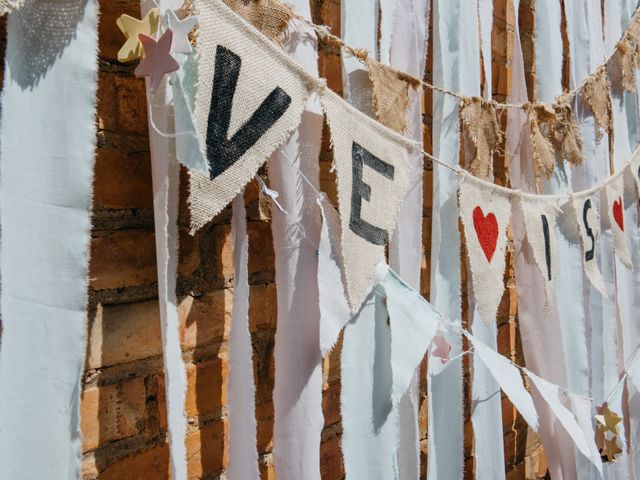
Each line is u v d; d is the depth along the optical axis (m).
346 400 0.73
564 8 1.30
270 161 0.69
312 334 0.70
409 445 0.85
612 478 1.30
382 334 0.77
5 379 0.45
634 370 1.27
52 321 0.47
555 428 1.14
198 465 0.72
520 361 1.31
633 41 1.41
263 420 0.80
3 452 0.45
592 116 1.28
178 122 0.52
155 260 0.67
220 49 0.54
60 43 0.46
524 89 1.11
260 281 0.80
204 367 0.73
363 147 0.70
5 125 0.44
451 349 0.92
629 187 1.42
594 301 1.31
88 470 0.61
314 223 0.70
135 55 0.49
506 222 0.95
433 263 0.92
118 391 0.63
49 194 0.46
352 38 0.77
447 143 0.93
